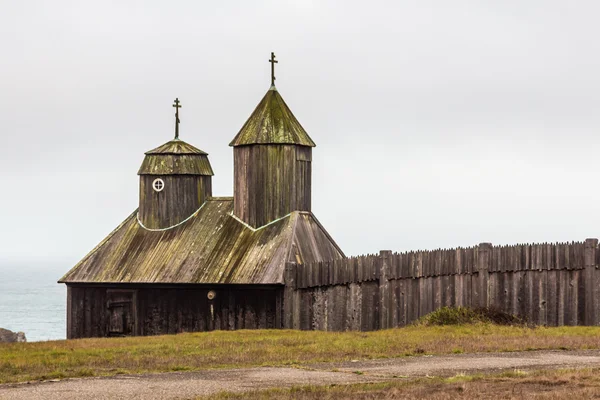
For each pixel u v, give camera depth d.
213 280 58.75
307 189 64.31
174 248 62.97
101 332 62.44
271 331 51.09
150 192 66.06
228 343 43.03
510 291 50.28
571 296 48.62
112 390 29.11
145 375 32.72
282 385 29.70
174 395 28.06
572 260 48.59
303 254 60.06
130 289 61.69
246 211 63.22
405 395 26.64
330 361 35.88
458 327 47.75
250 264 59.09
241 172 63.81
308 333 49.06
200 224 64.56
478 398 26.02
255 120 64.19
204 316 59.53
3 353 40.53
